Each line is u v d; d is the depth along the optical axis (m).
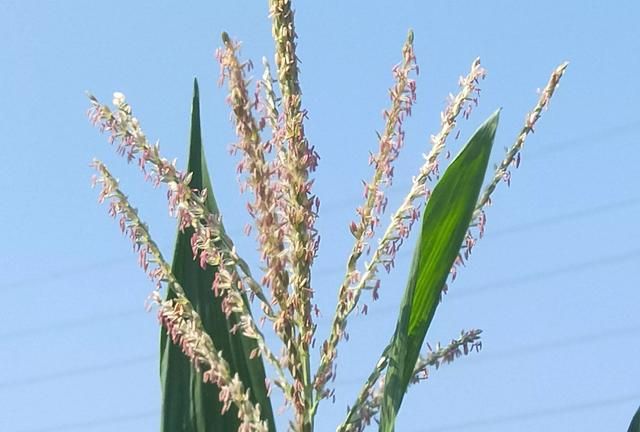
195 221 1.20
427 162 1.20
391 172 1.19
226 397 1.18
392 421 1.18
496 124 1.20
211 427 1.29
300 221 1.19
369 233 1.19
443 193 1.20
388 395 1.18
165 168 1.21
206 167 1.27
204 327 1.29
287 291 1.18
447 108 1.21
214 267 1.30
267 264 1.18
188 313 1.21
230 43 1.20
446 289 1.22
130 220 1.22
